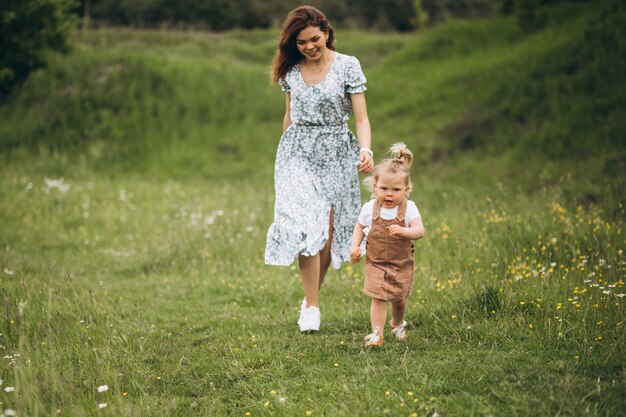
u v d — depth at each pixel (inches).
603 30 574.6
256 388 143.6
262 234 331.6
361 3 1212.5
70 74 693.9
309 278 179.6
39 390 140.3
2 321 184.2
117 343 173.9
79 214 413.4
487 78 631.8
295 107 180.5
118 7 1110.4
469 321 172.9
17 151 605.3
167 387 150.1
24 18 557.6
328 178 182.1
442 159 530.6
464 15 1226.0
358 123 181.6
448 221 312.7
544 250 230.7
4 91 662.5
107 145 613.0
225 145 619.8
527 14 726.5
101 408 131.3
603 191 335.6
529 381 133.0
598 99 492.7
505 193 349.4
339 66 179.6
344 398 130.7
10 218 396.8
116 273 297.7
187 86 693.3
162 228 377.4
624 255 217.5
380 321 159.6
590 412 117.6
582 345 149.0
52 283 238.7
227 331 189.0
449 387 132.3
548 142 482.0
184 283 263.9
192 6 1130.7
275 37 989.8
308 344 167.3
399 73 754.8
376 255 159.2
